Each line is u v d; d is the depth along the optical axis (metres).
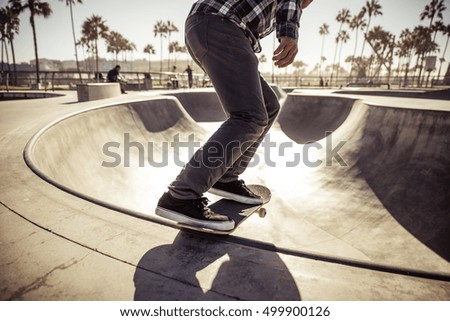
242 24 1.28
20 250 1.17
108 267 1.08
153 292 0.96
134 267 1.08
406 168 5.05
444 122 4.92
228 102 1.28
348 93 15.80
